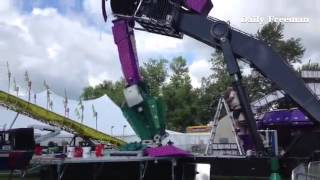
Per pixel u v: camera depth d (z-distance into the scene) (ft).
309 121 46.44
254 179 40.83
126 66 46.52
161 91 246.68
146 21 46.16
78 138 94.07
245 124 44.11
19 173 51.34
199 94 234.58
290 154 41.60
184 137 87.51
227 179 41.32
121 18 46.98
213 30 44.60
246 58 43.80
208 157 41.88
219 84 183.62
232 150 43.91
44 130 89.35
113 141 89.76
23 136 65.98
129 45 46.73
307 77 53.52
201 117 228.43
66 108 109.81
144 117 45.98
